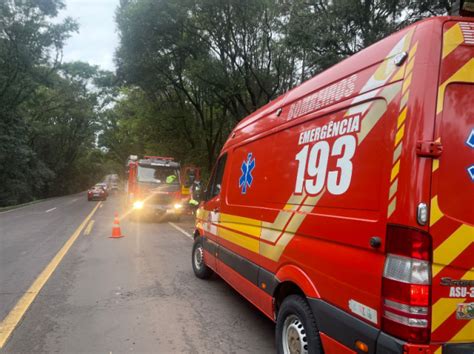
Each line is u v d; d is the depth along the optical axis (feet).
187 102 92.38
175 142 88.22
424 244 7.64
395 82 8.52
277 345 11.89
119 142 191.42
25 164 119.24
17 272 23.82
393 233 7.96
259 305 13.84
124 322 15.74
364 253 8.71
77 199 138.00
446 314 7.69
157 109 88.43
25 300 18.30
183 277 23.06
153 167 57.31
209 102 77.46
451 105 8.07
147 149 101.96
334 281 9.55
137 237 39.22
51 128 158.92
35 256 28.84
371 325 8.31
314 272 10.39
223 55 65.82
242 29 61.87
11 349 13.17
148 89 80.53
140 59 69.72
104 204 101.35
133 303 18.12
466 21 8.38
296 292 11.76
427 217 7.67
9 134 104.58
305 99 12.28
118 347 13.42
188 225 51.93
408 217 7.75
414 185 7.76
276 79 67.67
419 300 7.55
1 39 97.09
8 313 16.57
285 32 49.32
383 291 8.02
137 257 28.78
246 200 15.83
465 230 7.87
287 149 12.80
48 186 168.14
